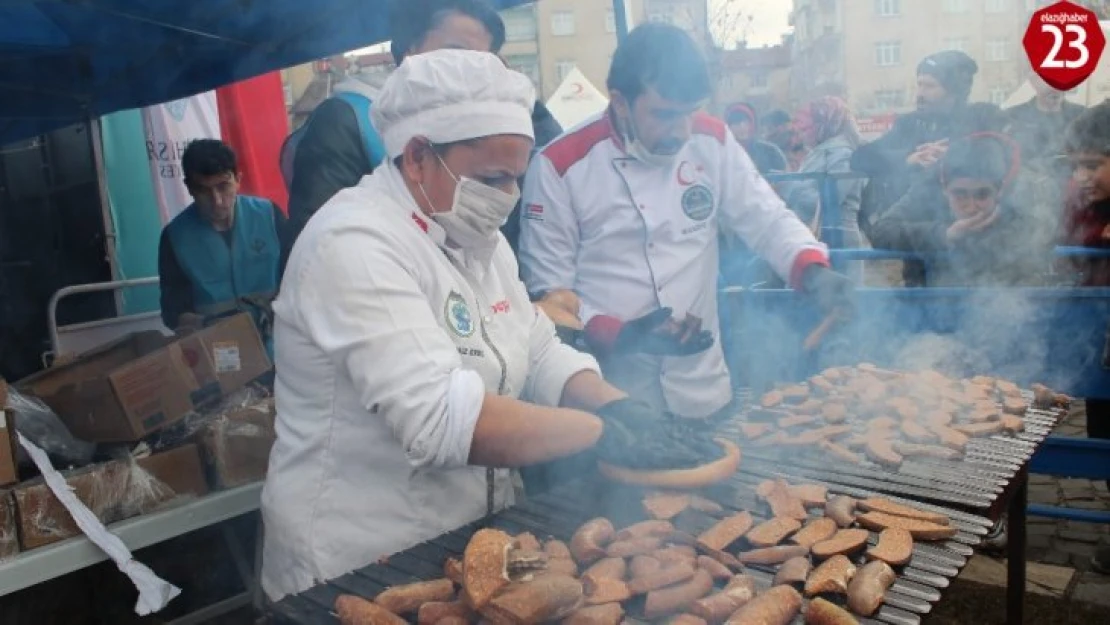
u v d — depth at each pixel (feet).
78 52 9.45
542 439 4.83
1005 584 11.05
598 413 5.85
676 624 4.11
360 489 5.52
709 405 9.11
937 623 10.20
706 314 9.21
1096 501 13.64
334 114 8.61
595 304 8.98
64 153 13.57
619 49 8.12
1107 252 10.36
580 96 16.49
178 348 8.09
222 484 8.12
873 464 6.45
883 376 8.75
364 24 10.02
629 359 8.95
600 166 8.73
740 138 16.17
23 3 7.84
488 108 4.97
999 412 7.43
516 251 9.80
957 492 5.76
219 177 11.11
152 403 7.89
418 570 4.90
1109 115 10.77
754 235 9.27
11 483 7.01
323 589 4.73
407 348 4.80
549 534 5.32
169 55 10.00
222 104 15.49
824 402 7.93
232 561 9.98
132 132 14.03
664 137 8.21
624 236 8.79
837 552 4.80
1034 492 14.19
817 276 8.55
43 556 6.89
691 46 7.73
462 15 7.41
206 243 11.60
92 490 7.31
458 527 5.70
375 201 5.26
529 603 4.00
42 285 13.78
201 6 8.87
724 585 4.67
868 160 13.00
